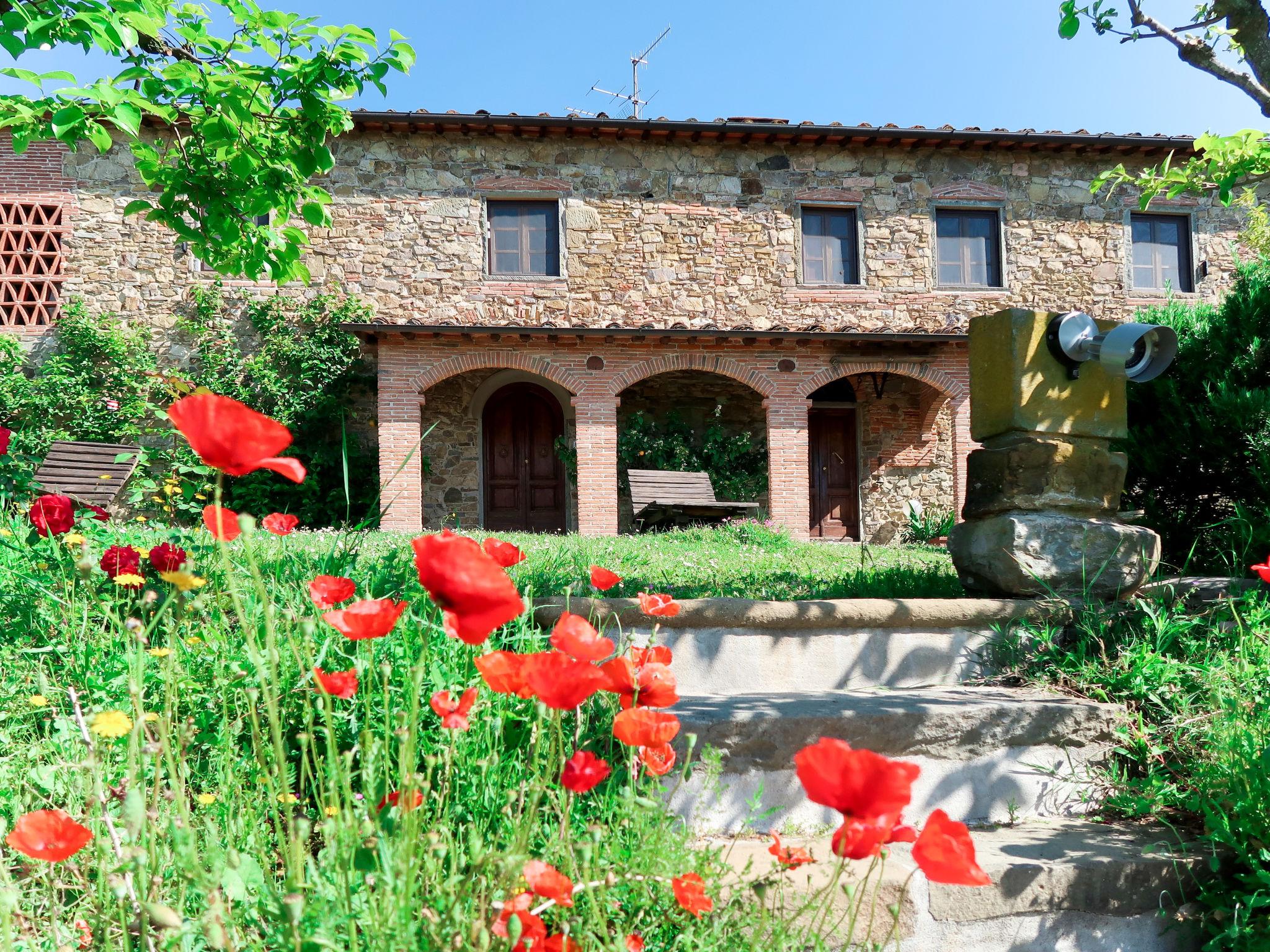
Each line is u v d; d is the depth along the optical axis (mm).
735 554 7262
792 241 12781
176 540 2760
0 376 11391
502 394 13523
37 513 2543
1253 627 2834
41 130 3504
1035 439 3287
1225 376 4977
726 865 1784
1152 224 13305
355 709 1988
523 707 2035
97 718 1398
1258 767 2072
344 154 12250
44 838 1148
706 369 11750
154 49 3660
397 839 1223
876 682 2947
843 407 14000
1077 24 4488
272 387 11875
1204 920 2064
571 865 1437
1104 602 3197
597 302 12453
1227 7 4125
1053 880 2023
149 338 11992
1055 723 2549
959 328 12664
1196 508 5234
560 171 12539
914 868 2010
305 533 7531
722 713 2391
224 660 2143
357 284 12203
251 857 1441
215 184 4020
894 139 12531
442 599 1195
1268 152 4633
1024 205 13055
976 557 3318
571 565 4422
